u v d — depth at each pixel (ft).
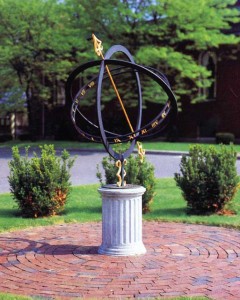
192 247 22.82
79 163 61.31
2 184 44.37
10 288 17.39
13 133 123.75
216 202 30.35
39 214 30.09
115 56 80.89
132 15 77.10
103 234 21.93
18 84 100.94
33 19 90.12
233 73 90.22
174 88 87.04
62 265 20.11
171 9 76.33
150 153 72.79
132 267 19.66
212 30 81.35
